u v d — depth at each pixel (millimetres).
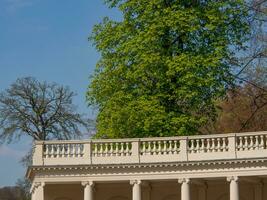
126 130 68938
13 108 96688
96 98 72562
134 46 69750
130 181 56844
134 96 70062
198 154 56438
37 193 57688
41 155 58250
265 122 84562
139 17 71812
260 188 57500
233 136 55562
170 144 57219
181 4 71438
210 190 59469
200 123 68812
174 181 58562
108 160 57719
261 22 74562
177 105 70062
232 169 54719
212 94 69812
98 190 60594
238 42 72750
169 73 67500
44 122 97500
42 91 98000
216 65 68375
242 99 85312
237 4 72875
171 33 70688
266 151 54375
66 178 57688
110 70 72000
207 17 71125
